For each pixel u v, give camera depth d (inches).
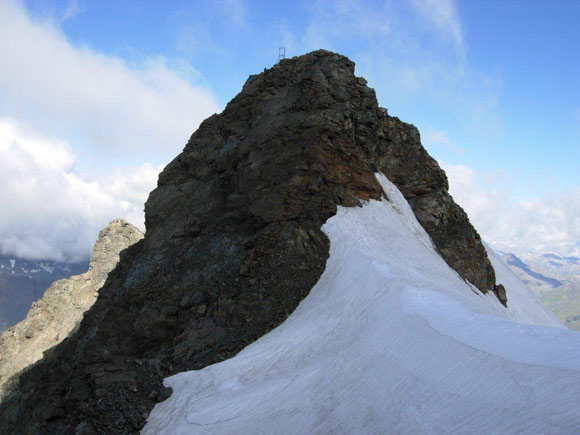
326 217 1935.3
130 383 1254.3
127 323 2041.1
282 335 1373.0
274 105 2381.9
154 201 2514.8
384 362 890.1
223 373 1241.4
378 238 1868.8
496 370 705.0
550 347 697.6
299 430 870.4
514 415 624.7
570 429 556.7
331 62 2444.6
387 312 1073.5
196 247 2166.6
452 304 1053.2
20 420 2090.3
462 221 2485.2
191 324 1772.9
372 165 2324.1
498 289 2432.3
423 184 2445.9
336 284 1531.7
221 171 2425.0
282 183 2041.1
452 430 668.1
